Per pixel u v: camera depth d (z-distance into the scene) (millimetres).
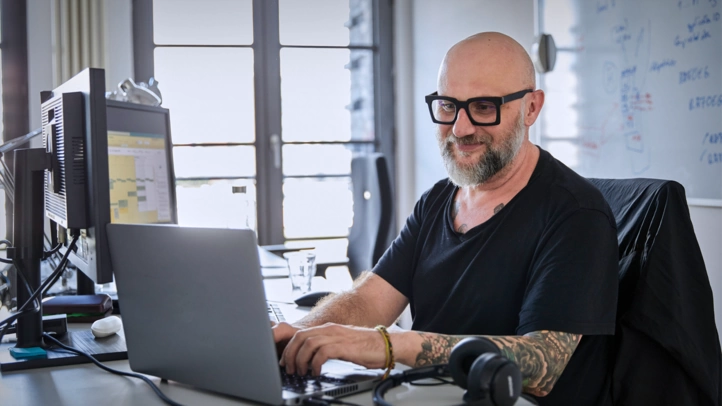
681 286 1223
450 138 1409
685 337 1194
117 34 3672
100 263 1153
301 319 1426
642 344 1228
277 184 4055
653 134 2322
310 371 1034
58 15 3537
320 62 4109
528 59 1408
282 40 4031
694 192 2154
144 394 1007
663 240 1240
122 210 1706
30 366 1168
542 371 1071
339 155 4172
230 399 958
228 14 3936
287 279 2256
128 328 1089
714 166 2066
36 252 1272
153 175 1888
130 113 1785
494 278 1329
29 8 3531
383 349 1026
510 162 1373
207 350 958
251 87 3992
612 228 1264
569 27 2777
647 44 2334
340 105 4164
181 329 987
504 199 1388
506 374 842
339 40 4145
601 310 1176
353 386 968
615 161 2525
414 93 4242
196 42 3893
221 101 3951
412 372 988
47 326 1348
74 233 1231
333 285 2121
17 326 1264
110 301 1623
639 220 1299
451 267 1413
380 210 2697
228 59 3949
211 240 901
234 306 897
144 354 1073
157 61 3844
